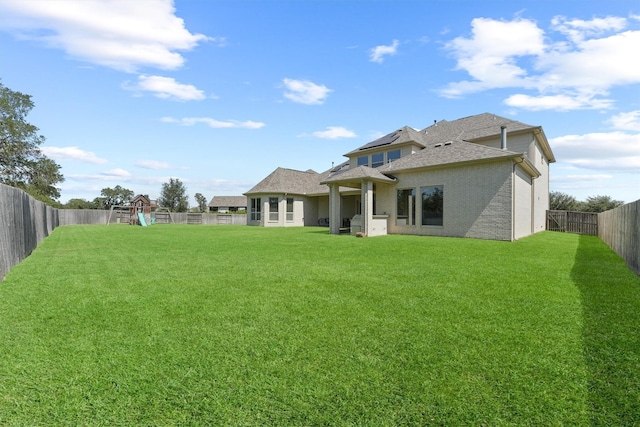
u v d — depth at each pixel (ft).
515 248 34.12
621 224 28.58
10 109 107.65
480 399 7.20
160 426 6.42
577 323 11.74
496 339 10.34
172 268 23.08
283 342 10.23
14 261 25.00
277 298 15.16
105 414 6.80
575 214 64.28
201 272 21.53
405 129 77.36
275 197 93.09
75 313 13.17
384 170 57.31
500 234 43.91
